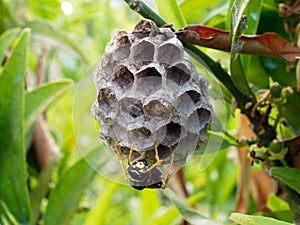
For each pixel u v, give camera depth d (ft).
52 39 0.97
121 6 1.12
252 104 0.61
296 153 0.62
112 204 1.30
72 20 1.24
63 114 1.25
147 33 0.46
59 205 0.81
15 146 0.76
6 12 0.98
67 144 0.94
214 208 1.07
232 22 0.54
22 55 0.74
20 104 0.75
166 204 1.25
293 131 0.64
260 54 0.58
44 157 0.90
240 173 0.79
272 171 0.57
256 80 0.72
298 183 0.57
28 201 0.78
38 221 0.92
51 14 1.18
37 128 0.90
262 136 0.61
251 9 0.63
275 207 0.81
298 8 0.68
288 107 0.62
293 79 0.71
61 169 0.95
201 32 0.54
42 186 0.87
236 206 0.80
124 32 0.47
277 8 0.71
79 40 1.33
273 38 0.57
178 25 0.62
